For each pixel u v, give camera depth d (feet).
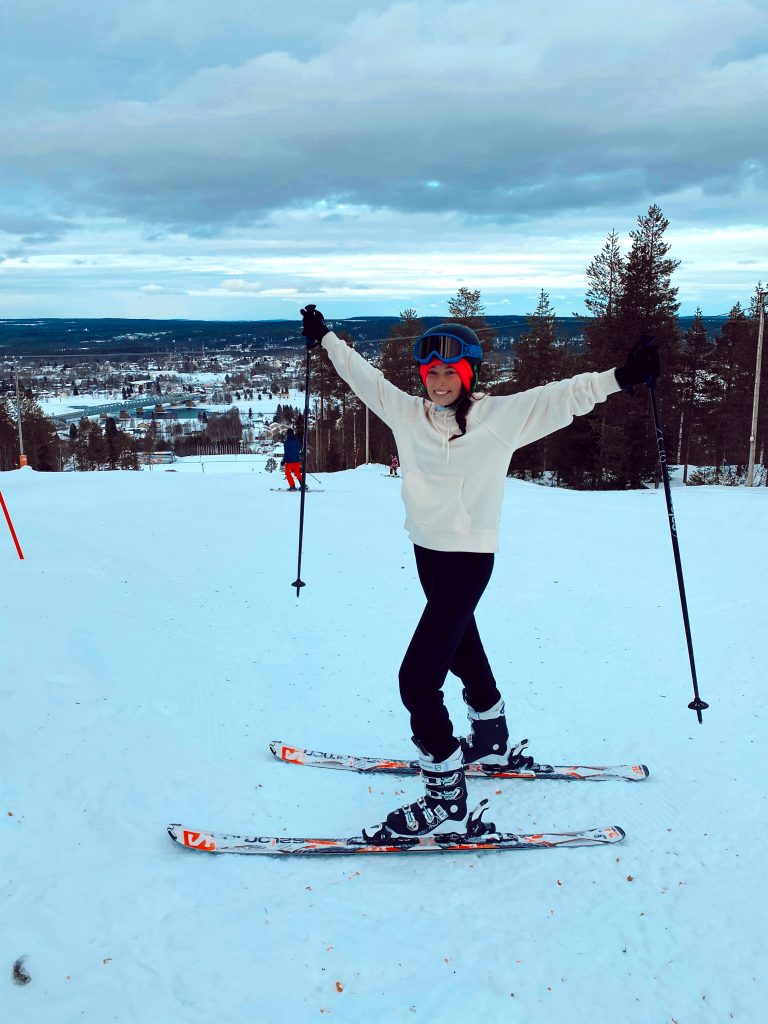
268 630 15.65
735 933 6.40
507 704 12.07
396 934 6.40
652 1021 5.50
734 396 102.89
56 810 7.79
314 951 6.15
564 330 127.13
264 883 7.08
